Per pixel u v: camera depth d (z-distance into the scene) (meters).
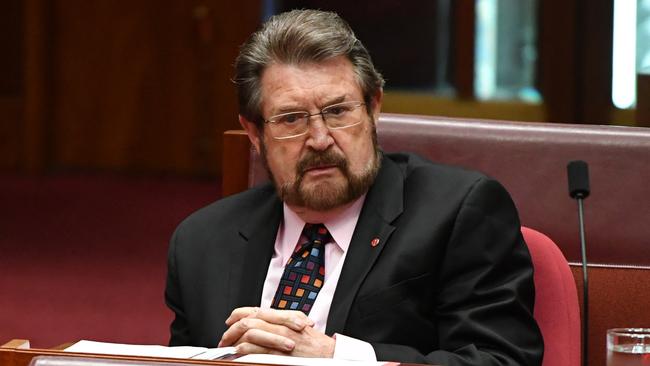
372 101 5.72
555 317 5.71
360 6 27.73
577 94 26.25
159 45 27.42
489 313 5.43
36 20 27.55
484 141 6.68
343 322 5.52
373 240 5.67
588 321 6.43
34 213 22.75
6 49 27.84
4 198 24.34
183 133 27.61
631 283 6.42
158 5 27.27
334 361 4.35
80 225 21.64
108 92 27.78
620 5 25.52
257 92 5.68
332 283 5.69
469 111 27.33
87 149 28.02
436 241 5.59
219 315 5.83
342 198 5.62
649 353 4.55
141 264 18.48
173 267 6.14
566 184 6.55
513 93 27.25
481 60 27.36
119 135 27.84
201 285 5.96
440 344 5.55
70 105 27.95
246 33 26.91
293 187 5.62
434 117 6.81
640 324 6.40
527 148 6.62
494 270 5.55
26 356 4.40
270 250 5.94
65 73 27.83
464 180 5.76
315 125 5.55
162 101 27.59
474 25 27.25
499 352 5.33
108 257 18.95
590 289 6.45
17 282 17.03
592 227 6.49
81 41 27.69
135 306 15.70
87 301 15.91
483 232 5.59
